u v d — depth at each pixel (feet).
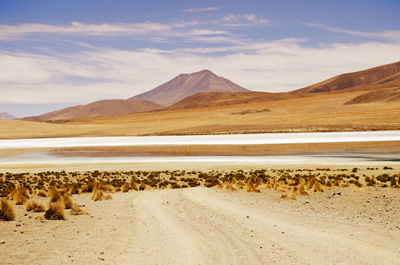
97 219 41.86
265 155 152.97
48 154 172.65
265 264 24.99
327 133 244.01
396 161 126.93
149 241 31.53
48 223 39.63
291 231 34.83
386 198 53.16
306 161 129.90
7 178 98.84
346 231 34.63
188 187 79.15
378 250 28.22
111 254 27.76
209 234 33.81
